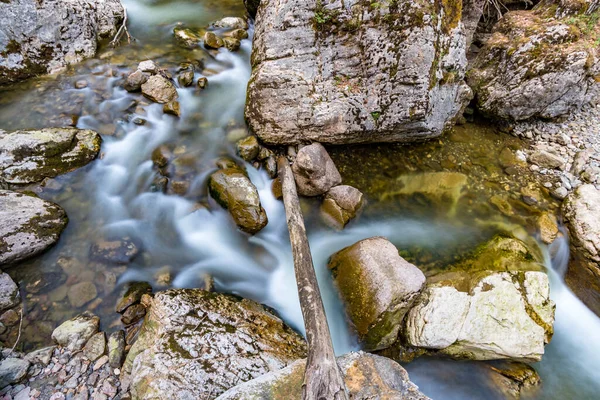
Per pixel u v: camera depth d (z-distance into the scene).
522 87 5.86
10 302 3.39
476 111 6.54
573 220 4.83
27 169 4.21
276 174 5.06
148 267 4.00
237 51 6.91
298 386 2.54
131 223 4.33
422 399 2.49
